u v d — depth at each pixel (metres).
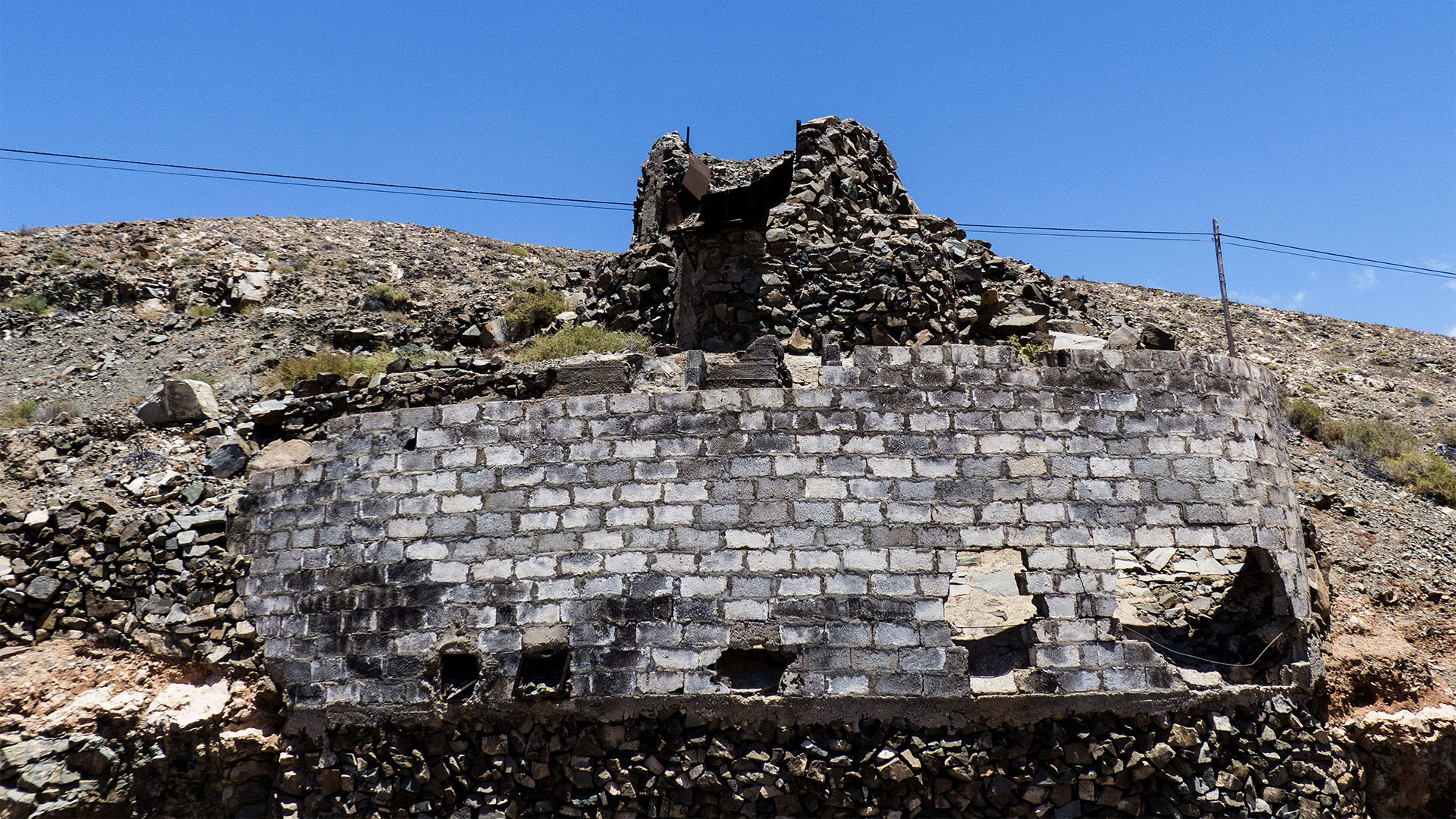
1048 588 10.84
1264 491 11.75
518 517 11.34
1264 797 10.55
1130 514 11.23
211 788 11.28
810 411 11.40
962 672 10.49
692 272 16.92
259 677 11.43
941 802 10.35
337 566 11.53
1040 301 19.16
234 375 18.53
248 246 27.02
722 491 11.18
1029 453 11.31
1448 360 29.25
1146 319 29.08
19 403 18.19
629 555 11.05
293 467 12.11
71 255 25.12
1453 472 19.22
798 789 10.38
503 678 10.77
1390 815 11.40
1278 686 11.01
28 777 10.71
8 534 12.53
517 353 19.05
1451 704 12.05
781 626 10.67
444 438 11.78
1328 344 30.17
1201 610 12.13
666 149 21.03
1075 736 10.48
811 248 16.69
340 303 23.92
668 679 10.62
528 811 10.55
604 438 11.51
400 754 10.82
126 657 11.77
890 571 10.82
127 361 20.08
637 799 10.46
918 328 16.42
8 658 11.64
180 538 12.38
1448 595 14.23
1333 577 13.97
